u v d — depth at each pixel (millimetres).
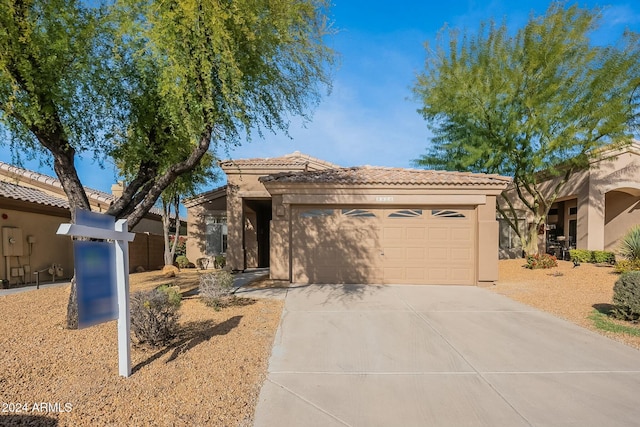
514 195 20016
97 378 4324
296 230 11945
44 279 14352
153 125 8039
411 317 7641
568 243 20016
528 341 6141
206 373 4625
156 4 6410
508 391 4340
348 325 7043
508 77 14328
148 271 18734
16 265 13016
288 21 7344
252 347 5699
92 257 4090
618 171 16531
